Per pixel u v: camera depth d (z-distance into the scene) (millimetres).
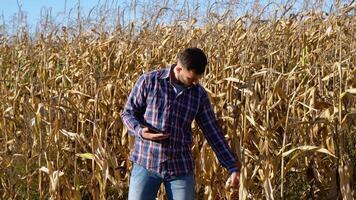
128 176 5781
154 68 6508
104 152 5254
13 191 5730
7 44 9484
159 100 3816
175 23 7617
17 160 5855
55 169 5617
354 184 5062
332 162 5086
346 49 5551
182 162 3846
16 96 6266
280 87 5117
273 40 6141
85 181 5871
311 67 5266
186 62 3625
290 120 4918
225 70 5711
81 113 5797
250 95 4852
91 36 9117
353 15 5680
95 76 6109
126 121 3844
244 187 4699
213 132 3951
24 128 6098
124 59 7176
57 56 8336
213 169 5141
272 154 4840
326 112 4664
